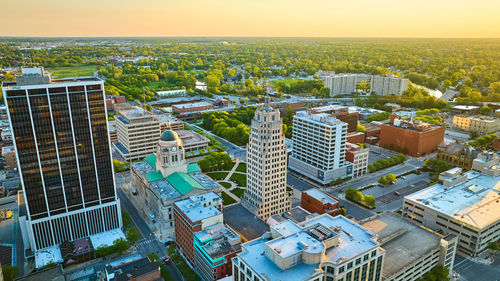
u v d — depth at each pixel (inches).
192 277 6648.6
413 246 6486.2
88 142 7509.8
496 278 6791.3
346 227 5708.7
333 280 4808.1
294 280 4517.7
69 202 7632.9
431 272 6496.1
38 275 6190.9
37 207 7317.9
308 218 7391.7
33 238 7411.4
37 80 6968.5
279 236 5344.5
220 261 6264.8
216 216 7121.1
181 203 7588.6
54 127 7057.1
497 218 7583.7
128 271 5959.6
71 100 7096.5
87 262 7244.1
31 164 7032.5
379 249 5290.4
